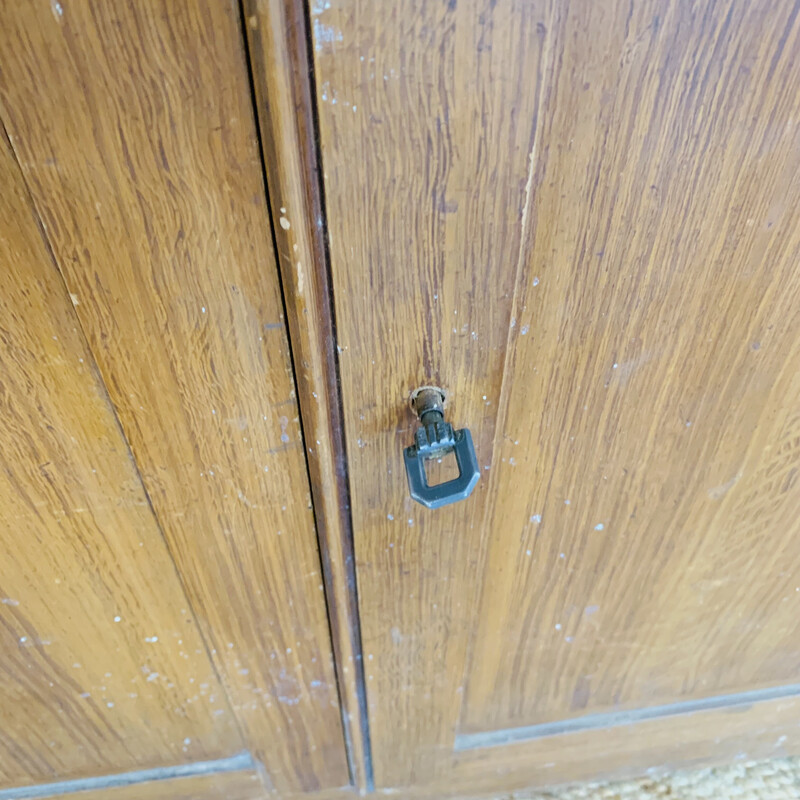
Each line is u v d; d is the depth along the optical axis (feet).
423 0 0.62
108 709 1.31
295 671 1.29
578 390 0.91
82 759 1.42
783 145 0.73
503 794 1.75
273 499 0.98
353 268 0.76
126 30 0.63
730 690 1.55
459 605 1.20
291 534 1.04
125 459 0.91
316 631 1.22
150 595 1.11
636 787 1.80
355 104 0.67
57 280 0.75
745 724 1.64
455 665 1.33
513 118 0.69
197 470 0.93
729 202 0.76
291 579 1.11
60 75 0.64
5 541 0.99
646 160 0.73
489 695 1.45
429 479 0.98
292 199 0.71
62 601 1.09
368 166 0.70
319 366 0.83
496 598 1.22
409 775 1.61
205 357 0.82
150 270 0.75
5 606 1.07
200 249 0.75
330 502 0.97
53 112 0.66
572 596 1.24
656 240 0.78
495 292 0.80
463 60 0.65
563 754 1.64
